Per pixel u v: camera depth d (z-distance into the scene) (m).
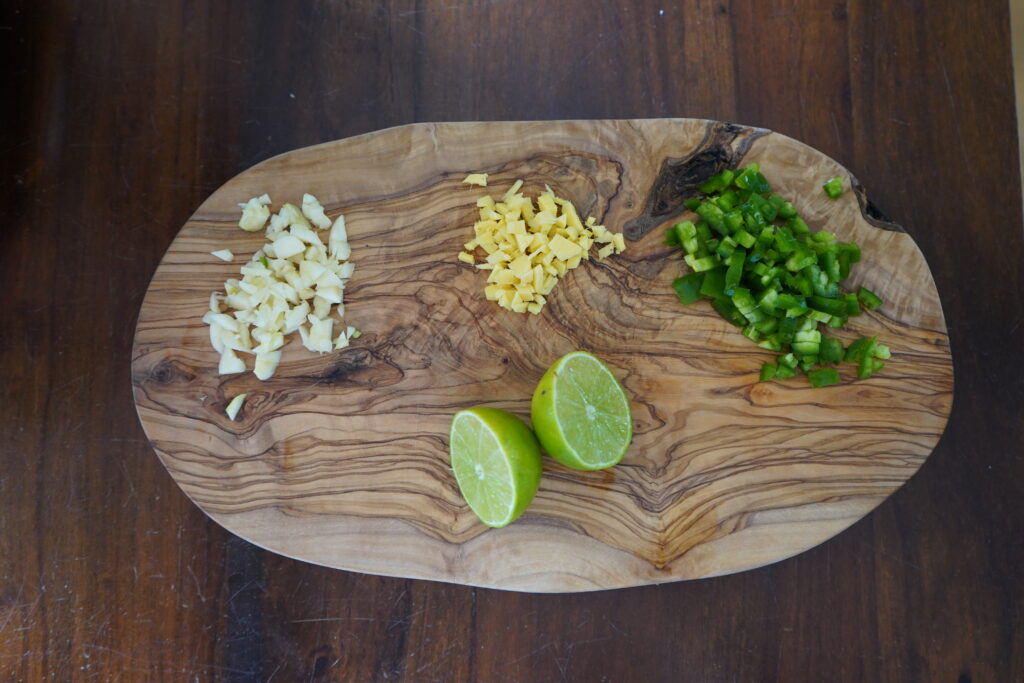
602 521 0.41
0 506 0.45
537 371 0.42
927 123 0.46
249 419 0.42
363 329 0.42
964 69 0.46
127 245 0.46
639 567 0.41
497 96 0.47
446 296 0.42
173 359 0.42
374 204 0.43
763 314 0.42
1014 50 0.46
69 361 0.46
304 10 0.47
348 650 0.45
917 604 0.45
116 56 0.47
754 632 0.45
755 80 0.47
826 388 0.42
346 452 0.42
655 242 0.42
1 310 0.46
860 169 0.46
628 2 0.47
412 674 0.45
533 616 0.45
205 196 0.46
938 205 0.46
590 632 0.45
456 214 0.43
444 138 0.43
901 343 0.42
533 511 0.41
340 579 0.45
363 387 0.42
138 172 0.46
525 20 0.47
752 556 0.41
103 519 0.45
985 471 0.45
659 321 0.42
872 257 0.42
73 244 0.46
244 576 0.45
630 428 0.40
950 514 0.45
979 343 0.46
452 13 0.47
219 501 0.42
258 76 0.47
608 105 0.47
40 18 0.47
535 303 0.42
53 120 0.46
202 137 0.46
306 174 0.43
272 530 0.42
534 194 0.43
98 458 0.45
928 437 0.41
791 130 0.46
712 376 0.42
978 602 0.45
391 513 0.42
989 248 0.46
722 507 0.41
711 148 0.42
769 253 0.41
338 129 0.47
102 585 0.45
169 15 0.47
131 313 0.46
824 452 0.41
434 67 0.47
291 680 0.45
